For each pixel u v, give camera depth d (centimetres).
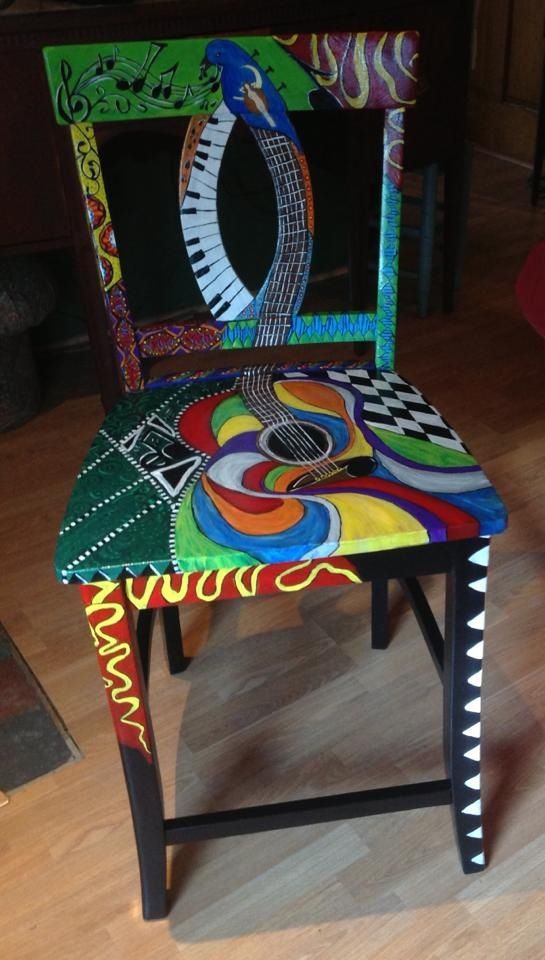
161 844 99
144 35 158
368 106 98
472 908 104
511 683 131
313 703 131
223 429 97
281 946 102
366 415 98
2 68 152
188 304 238
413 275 240
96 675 137
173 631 131
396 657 138
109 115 95
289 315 108
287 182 102
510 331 227
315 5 168
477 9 328
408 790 100
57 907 107
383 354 109
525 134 331
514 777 118
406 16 180
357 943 102
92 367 222
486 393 201
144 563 80
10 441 195
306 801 100
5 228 167
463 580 87
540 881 107
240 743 125
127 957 102
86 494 89
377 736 125
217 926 104
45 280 190
